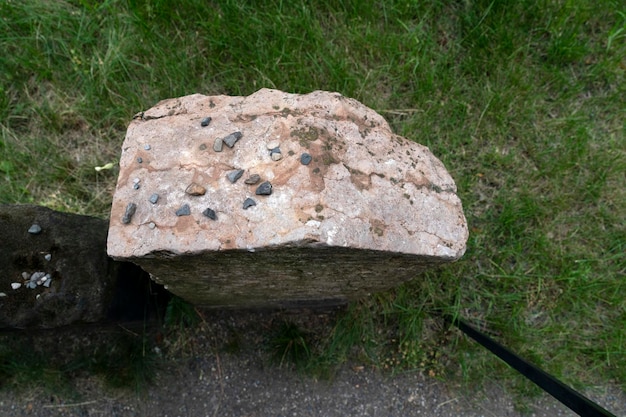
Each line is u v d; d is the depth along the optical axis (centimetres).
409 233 117
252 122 119
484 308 209
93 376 196
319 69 224
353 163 118
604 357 206
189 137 118
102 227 165
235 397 198
